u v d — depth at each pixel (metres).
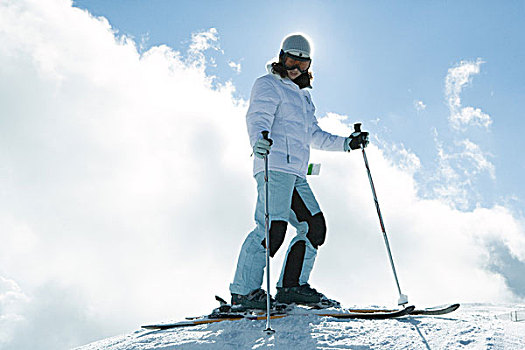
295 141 3.85
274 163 3.74
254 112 3.77
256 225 3.74
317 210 3.91
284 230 3.69
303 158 3.89
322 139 4.36
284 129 3.84
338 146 4.30
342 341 2.77
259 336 2.96
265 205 3.45
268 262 3.24
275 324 3.20
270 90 3.80
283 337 2.89
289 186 3.74
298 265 3.79
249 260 3.67
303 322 3.20
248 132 3.76
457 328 2.89
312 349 2.67
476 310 4.19
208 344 2.88
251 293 3.60
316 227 3.89
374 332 2.93
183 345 2.91
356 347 2.66
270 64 4.02
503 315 3.51
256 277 3.65
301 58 3.90
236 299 3.66
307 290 3.76
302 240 3.84
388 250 3.83
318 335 2.89
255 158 3.84
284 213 3.70
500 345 2.53
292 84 3.96
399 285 3.66
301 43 3.91
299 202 3.92
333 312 3.58
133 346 3.06
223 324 3.28
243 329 3.13
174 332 3.30
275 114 3.87
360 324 3.12
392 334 2.86
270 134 3.84
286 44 3.94
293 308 3.62
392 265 3.75
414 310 3.52
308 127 4.02
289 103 3.88
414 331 2.90
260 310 3.54
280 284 3.79
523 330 2.85
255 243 3.70
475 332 2.79
